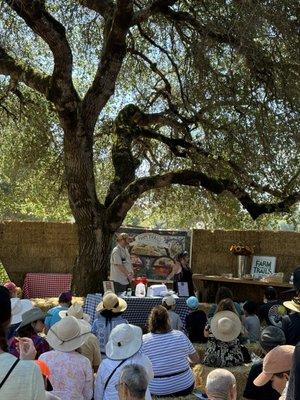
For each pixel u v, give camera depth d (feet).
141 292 33.94
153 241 49.80
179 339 19.47
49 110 48.98
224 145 43.37
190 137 45.78
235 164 42.22
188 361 19.76
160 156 52.70
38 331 17.85
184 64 43.42
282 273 46.37
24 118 49.88
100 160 56.03
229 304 24.22
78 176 39.34
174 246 49.93
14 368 8.80
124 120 45.09
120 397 11.02
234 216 50.62
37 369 8.97
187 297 34.50
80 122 38.70
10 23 41.37
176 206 55.06
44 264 51.19
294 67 38.29
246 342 27.20
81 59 50.21
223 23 36.91
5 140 53.16
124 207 40.37
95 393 15.43
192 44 40.34
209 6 38.17
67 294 26.04
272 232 48.96
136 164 44.06
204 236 50.21
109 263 40.47
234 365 23.15
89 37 46.32
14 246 51.11
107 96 39.29
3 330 9.20
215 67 41.70
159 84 52.37
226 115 41.52
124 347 15.48
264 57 38.14
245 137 39.83
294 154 40.75
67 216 62.39
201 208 53.93
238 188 42.19
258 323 28.53
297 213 51.11
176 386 18.85
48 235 51.21
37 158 51.42
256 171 41.06
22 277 51.06
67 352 15.46
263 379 13.05
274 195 42.14
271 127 38.93
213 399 13.12
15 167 53.31
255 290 47.62
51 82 37.73
